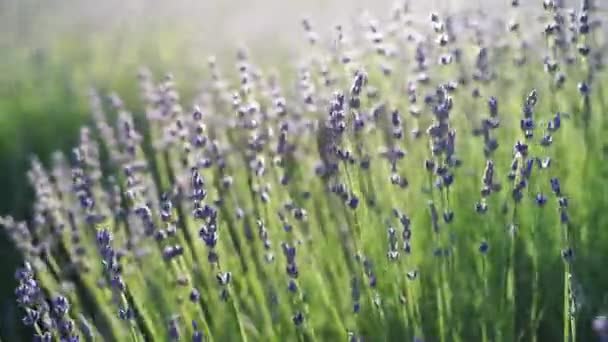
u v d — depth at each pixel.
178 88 6.60
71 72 7.45
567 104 3.92
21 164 6.00
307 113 4.53
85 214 3.95
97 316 3.84
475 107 4.00
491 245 3.61
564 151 3.84
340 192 3.38
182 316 3.55
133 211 3.90
